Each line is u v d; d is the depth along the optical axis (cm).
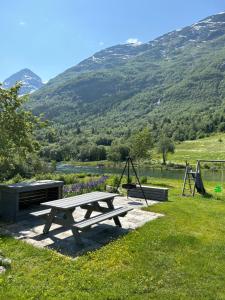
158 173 5531
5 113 1238
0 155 1360
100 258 699
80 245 777
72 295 531
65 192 1549
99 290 555
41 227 933
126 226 965
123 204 1343
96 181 1872
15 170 2712
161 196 1464
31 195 1136
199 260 700
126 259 693
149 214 1146
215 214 1177
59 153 10125
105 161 9219
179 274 630
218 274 636
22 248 743
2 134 1220
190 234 894
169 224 996
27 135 1349
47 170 3431
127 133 16300
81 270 634
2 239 802
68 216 809
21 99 1283
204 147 11000
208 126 15062
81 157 10206
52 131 2105
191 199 1548
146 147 6175
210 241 836
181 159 8894
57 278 592
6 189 1005
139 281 595
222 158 8444
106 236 859
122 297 534
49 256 696
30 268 634
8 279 579
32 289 545
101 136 15375
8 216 1007
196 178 1816
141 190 1445
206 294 554
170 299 535
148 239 830
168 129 15600
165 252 746
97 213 1142
